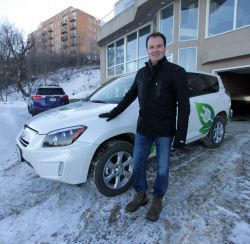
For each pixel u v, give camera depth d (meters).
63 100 11.50
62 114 3.01
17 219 2.59
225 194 2.92
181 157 4.21
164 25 11.62
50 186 3.29
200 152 4.47
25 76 36.16
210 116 4.36
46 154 2.55
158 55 2.19
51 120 2.84
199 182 3.24
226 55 8.68
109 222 2.48
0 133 5.94
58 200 2.92
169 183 3.23
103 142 2.80
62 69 50.59
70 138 2.55
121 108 2.72
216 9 9.30
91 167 2.73
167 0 10.70
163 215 2.54
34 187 3.29
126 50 15.27
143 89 2.31
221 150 4.59
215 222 2.39
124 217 2.54
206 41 9.71
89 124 2.69
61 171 2.54
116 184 2.90
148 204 2.77
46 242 2.24
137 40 13.98
